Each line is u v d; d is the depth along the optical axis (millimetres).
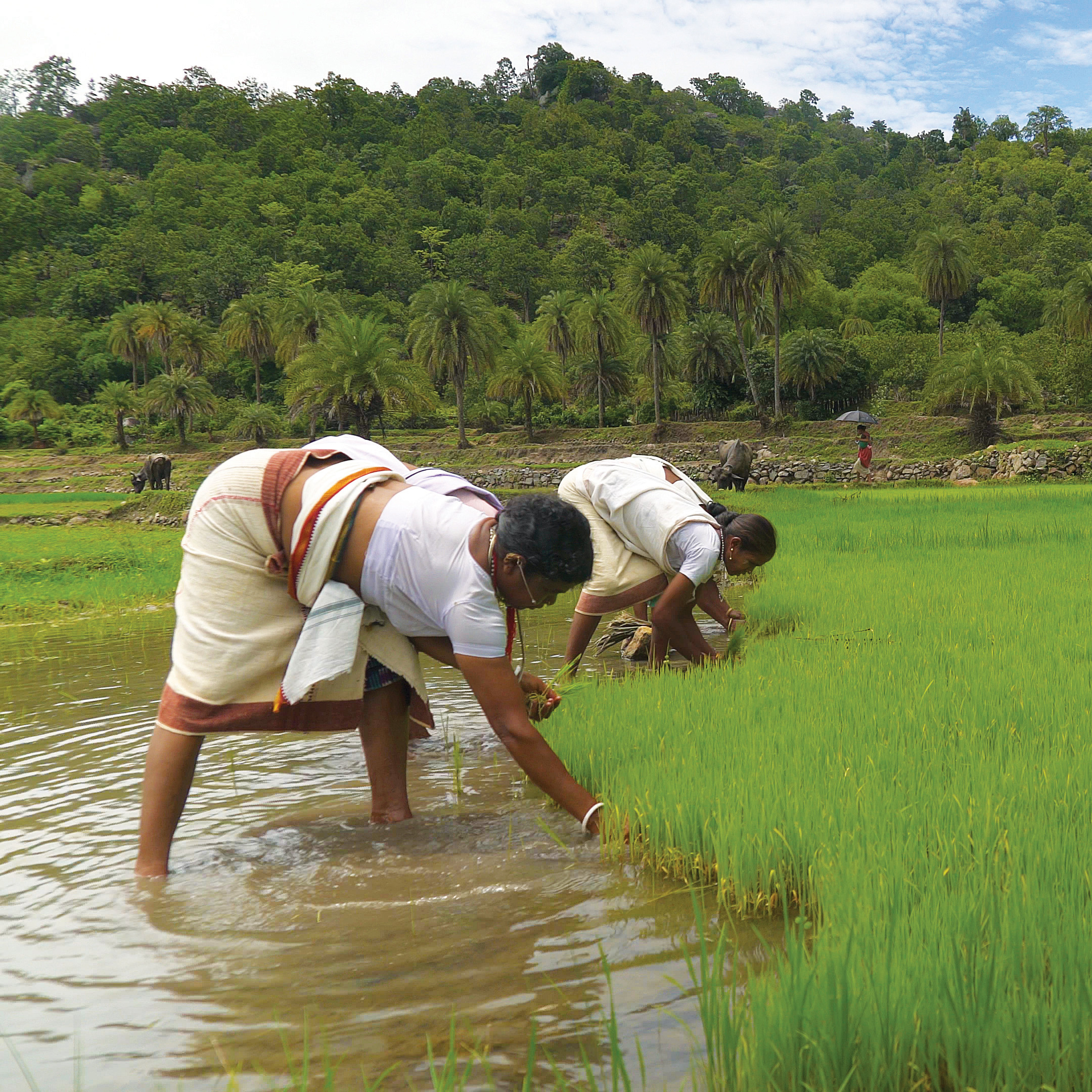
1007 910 2133
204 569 3242
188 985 2342
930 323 101688
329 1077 1762
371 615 3342
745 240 60625
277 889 2951
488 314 70312
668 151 194500
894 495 23391
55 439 84312
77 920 2758
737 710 4219
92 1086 1917
